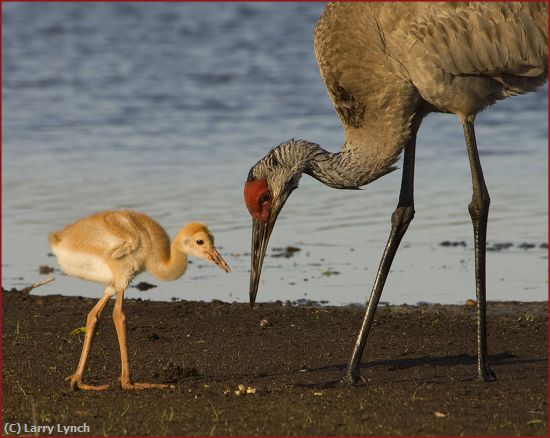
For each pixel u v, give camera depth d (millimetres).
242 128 27312
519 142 26234
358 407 10648
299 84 32031
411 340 13477
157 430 10031
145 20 40656
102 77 32688
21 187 22031
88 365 12422
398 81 12227
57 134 26688
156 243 12039
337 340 13430
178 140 26250
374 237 18922
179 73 33250
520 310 14984
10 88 31203
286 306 15109
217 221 19719
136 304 15211
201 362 12539
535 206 20875
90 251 11719
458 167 24141
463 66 12195
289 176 12062
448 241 18703
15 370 12172
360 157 12266
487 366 11781
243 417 10359
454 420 10219
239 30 39375
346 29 12312
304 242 18641
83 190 21734
